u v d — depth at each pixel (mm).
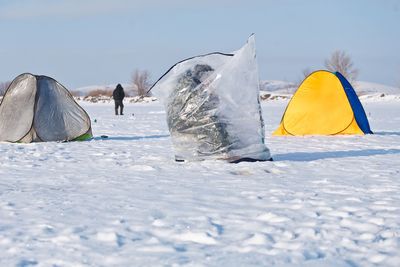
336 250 5492
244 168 11117
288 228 6320
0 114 18297
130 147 16000
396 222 6496
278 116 34594
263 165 11508
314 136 19344
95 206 7570
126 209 7367
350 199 7836
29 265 5145
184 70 12320
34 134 17969
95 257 5375
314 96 20375
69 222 6691
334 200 7816
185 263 5141
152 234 6168
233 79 12148
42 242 5867
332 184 9172
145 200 7965
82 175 10469
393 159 12898
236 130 12102
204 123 12117
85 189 8922
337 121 20109
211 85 12141
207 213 7102
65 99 18641
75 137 18406
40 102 18234
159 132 22375
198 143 12188
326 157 13336
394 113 38094
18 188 9070
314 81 20500
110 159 12852
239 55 12195
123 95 38625
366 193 8359
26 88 18344
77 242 5852
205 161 12086
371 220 6590
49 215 7055
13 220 6809
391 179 9750
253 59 12203
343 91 20281
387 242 5699
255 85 12211
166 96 12359
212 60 12312
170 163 12062
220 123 12078
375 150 14945
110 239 5957
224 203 7719
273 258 5266
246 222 6602
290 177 10055
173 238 6020
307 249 5527
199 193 8477
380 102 64000
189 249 5617
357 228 6293
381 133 20844
